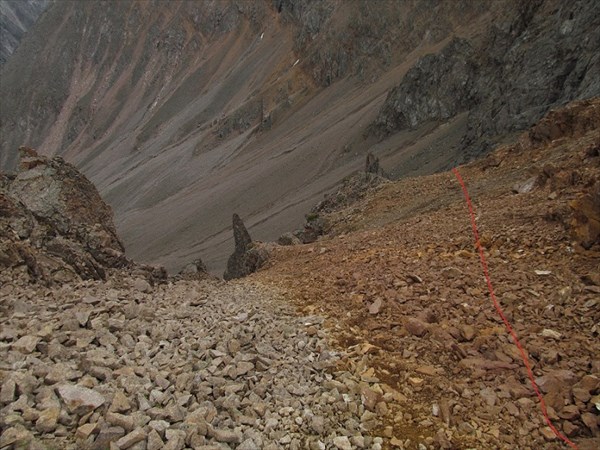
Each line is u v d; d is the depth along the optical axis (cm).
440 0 14000
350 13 16188
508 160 2556
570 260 1053
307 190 9269
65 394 570
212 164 15688
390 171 7794
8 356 655
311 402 696
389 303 1045
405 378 776
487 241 1271
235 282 1675
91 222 1795
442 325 918
